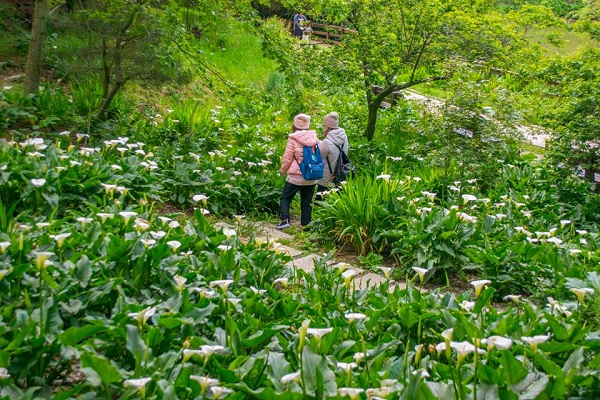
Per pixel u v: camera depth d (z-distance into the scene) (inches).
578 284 213.6
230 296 181.2
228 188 352.5
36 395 136.7
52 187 277.0
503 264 264.1
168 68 416.5
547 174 402.3
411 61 504.1
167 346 154.8
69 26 439.8
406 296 193.3
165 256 206.5
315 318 179.5
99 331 148.4
